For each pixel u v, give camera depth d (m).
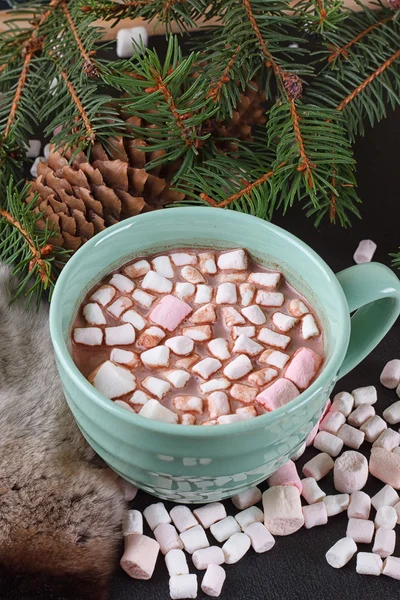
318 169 0.41
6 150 0.44
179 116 0.40
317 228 0.49
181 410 0.35
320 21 0.41
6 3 0.58
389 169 0.51
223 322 0.38
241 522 0.38
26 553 0.36
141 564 0.36
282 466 0.40
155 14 0.44
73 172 0.41
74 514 0.36
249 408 0.35
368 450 0.41
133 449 0.34
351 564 0.37
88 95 0.42
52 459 0.38
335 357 0.34
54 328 0.34
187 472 0.34
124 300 0.38
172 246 0.40
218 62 0.42
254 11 0.42
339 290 0.36
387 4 0.47
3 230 0.42
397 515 0.38
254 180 0.43
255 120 0.45
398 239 0.48
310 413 0.34
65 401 0.40
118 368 0.36
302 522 0.38
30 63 0.45
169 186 0.43
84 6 0.43
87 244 0.37
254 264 0.40
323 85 0.44
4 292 0.43
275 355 0.37
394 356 0.44
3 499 0.36
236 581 0.37
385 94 0.53
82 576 0.35
